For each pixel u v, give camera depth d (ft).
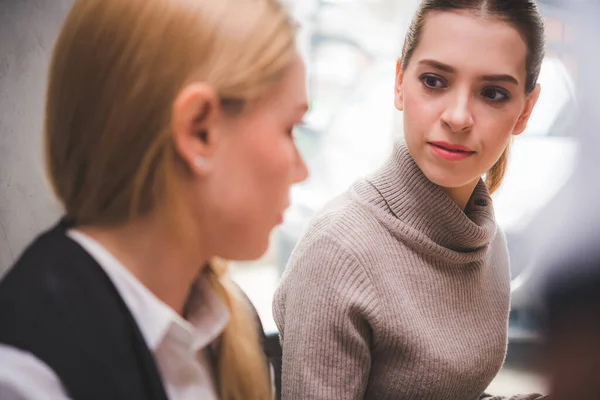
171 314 1.89
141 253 1.90
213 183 1.85
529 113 3.23
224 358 2.38
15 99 4.15
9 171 4.18
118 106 1.73
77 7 1.80
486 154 2.95
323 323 2.97
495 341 3.39
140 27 1.72
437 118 2.91
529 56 2.92
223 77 1.76
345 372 2.98
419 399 3.12
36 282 1.68
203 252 1.99
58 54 1.82
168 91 1.73
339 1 9.25
